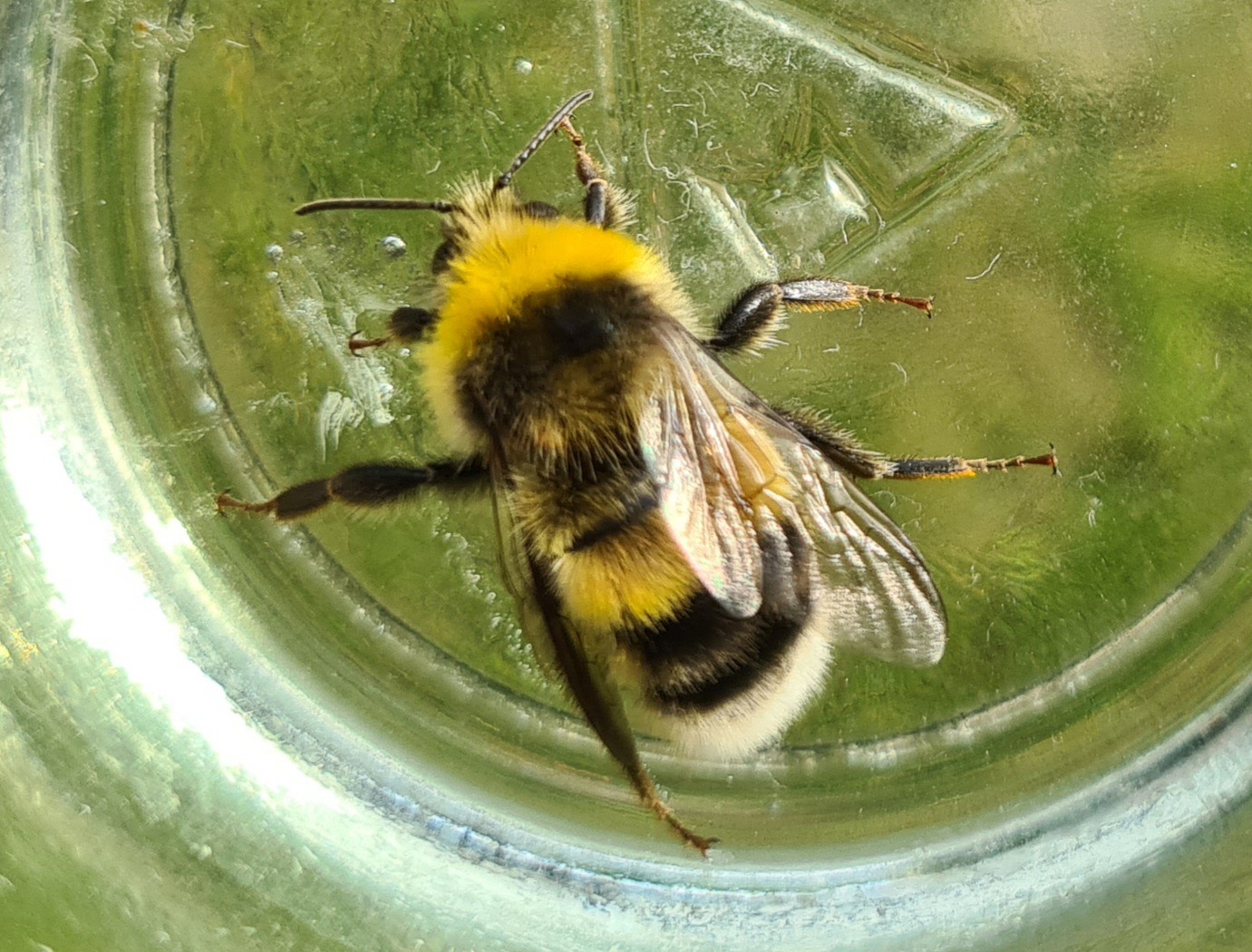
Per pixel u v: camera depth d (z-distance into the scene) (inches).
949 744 1.8
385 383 1.8
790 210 1.9
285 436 1.8
